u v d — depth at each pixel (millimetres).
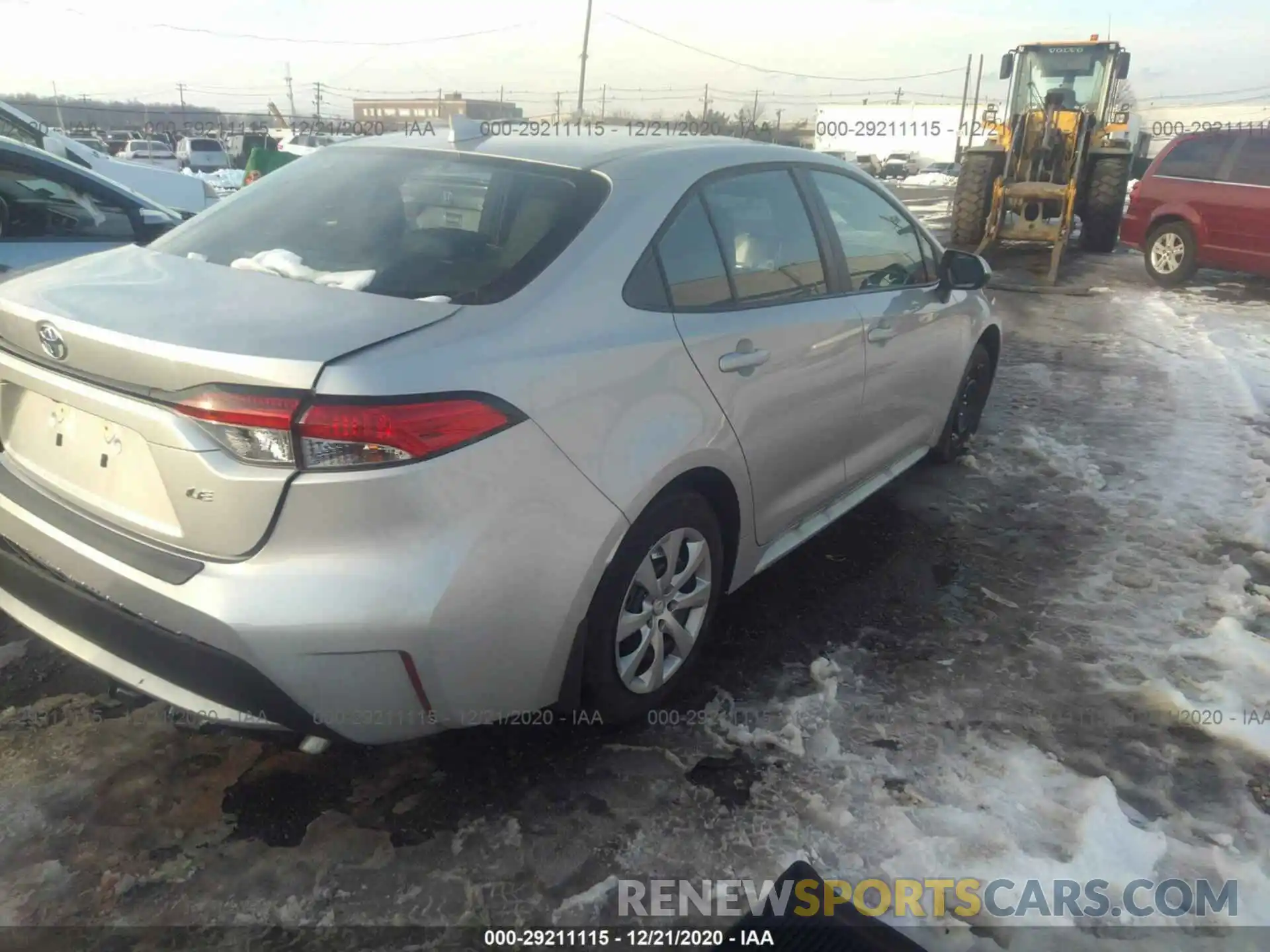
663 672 2855
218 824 2430
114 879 2252
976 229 13500
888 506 4559
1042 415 6039
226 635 2018
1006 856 2408
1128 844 2451
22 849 2320
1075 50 13609
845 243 3648
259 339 2059
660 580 2744
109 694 2896
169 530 2160
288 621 2000
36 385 2379
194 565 2096
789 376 3135
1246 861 2432
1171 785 2697
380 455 2002
